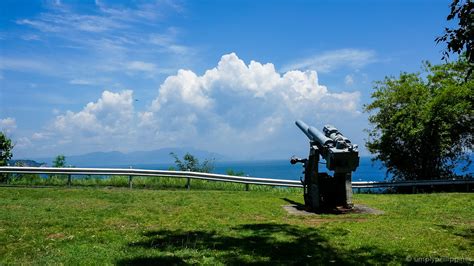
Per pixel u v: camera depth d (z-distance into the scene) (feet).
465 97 82.79
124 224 38.86
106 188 69.87
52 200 53.57
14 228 35.60
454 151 91.04
